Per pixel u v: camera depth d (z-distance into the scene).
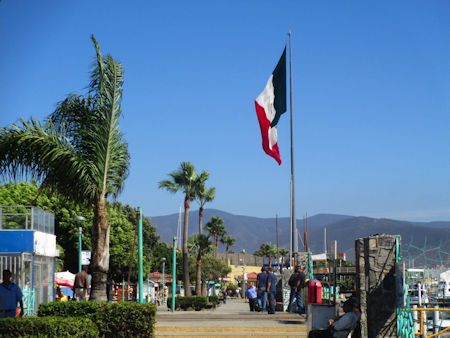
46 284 25.22
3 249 22.66
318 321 15.04
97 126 17.66
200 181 54.62
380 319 14.69
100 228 17.34
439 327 20.14
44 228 25.28
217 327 16.83
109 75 17.94
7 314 13.72
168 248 102.56
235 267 135.88
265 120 28.28
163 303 55.00
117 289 56.88
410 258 14.81
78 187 17.23
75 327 11.55
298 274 22.88
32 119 17.31
